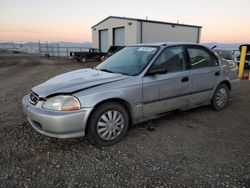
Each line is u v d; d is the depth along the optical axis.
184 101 4.05
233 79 5.02
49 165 2.71
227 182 2.40
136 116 3.47
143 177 2.49
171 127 3.93
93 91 3.02
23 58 26.33
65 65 17.77
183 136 3.56
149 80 3.50
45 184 2.36
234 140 3.42
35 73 11.87
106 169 2.64
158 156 2.94
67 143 3.29
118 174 2.54
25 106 3.24
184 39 28.31
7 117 4.35
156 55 3.69
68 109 2.88
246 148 3.16
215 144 3.29
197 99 4.29
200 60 4.32
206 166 2.70
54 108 2.89
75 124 2.90
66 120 2.83
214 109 4.81
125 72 3.65
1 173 2.54
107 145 3.22
